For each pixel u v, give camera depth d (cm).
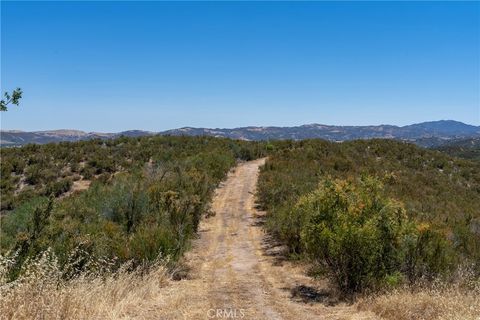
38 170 3062
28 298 541
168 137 4381
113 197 1625
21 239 855
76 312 572
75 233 1013
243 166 3588
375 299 766
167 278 977
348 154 3575
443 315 619
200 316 703
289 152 3575
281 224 1444
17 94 643
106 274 838
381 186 994
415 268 901
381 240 874
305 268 1130
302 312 752
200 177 2298
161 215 1435
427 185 2927
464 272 898
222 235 1642
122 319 623
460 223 1477
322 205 938
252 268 1165
